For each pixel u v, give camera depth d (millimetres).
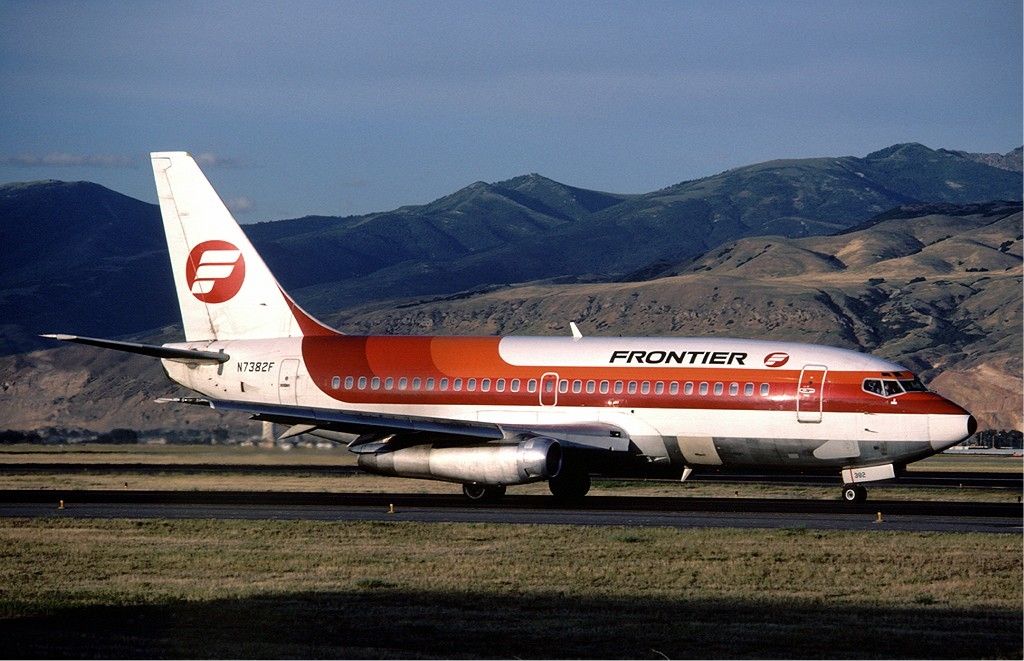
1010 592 59094
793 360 104250
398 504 102250
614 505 101500
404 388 115562
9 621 51500
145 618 52000
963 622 51875
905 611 54281
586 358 110375
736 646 46969
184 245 127438
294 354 121000
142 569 65562
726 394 104438
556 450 101938
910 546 73750
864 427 100625
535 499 108500
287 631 49375
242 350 123312
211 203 126562
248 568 65688
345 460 160375
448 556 69562
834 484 132500
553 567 65562
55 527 83875
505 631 49375
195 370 124438
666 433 106062
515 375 111688
